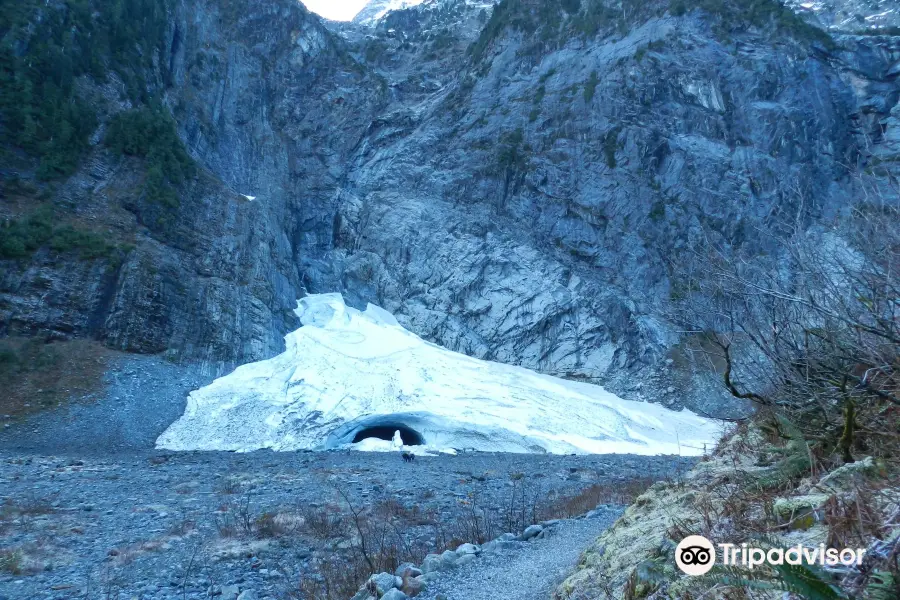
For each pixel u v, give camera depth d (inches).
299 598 339.0
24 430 1151.6
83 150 1801.2
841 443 174.4
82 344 1433.3
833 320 185.5
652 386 1966.0
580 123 2568.9
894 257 166.9
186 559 430.0
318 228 2578.7
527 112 2704.2
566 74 2775.6
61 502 644.7
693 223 2182.6
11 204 1544.0
